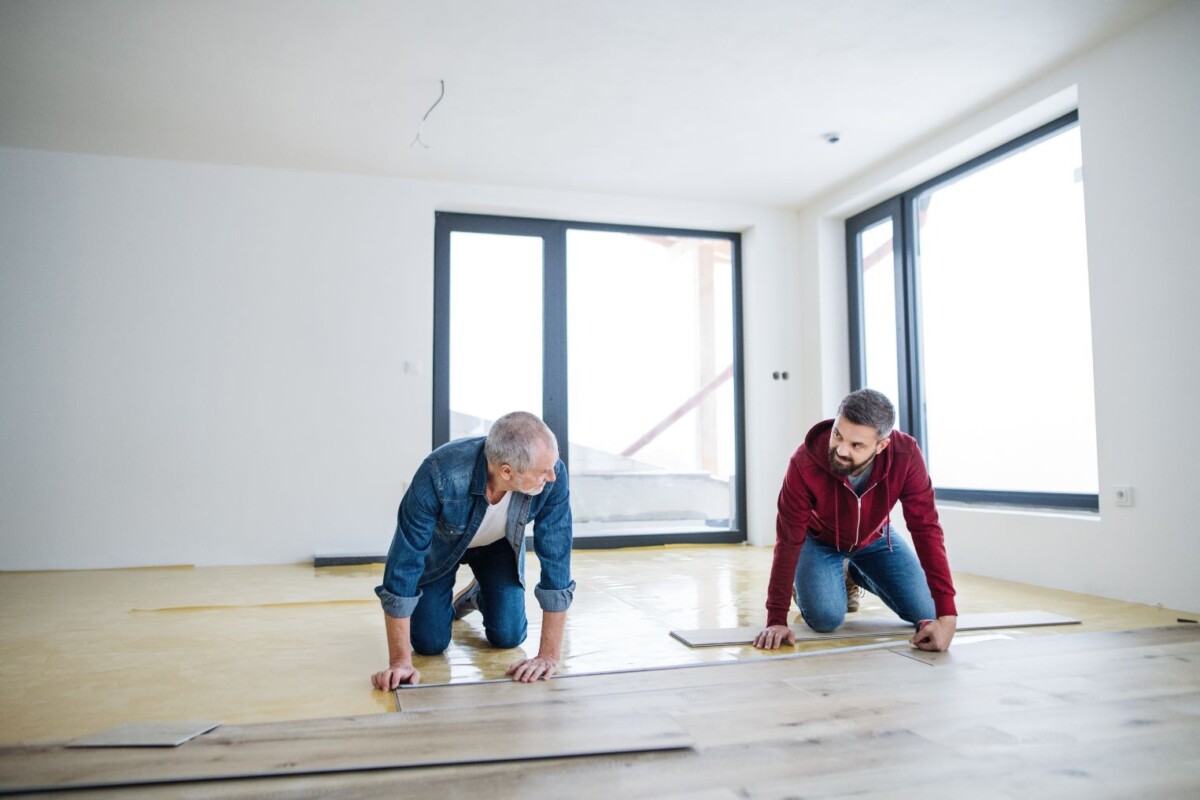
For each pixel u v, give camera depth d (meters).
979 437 4.75
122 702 1.97
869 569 2.72
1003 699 1.89
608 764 1.49
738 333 6.02
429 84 3.95
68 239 4.71
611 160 4.97
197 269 4.90
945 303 5.00
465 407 5.44
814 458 2.41
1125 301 3.48
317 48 3.60
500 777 1.43
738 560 4.94
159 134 4.52
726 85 3.98
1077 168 4.16
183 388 4.84
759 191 5.57
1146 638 2.56
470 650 2.48
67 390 4.67
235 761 1.50
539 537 2.08
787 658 2.33
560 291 5.64
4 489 4.55
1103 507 3.56
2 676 2.24
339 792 1.37
